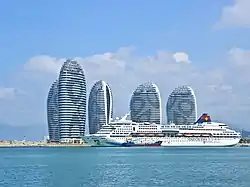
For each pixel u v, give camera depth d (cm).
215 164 19450
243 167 17400
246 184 11181
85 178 12862
